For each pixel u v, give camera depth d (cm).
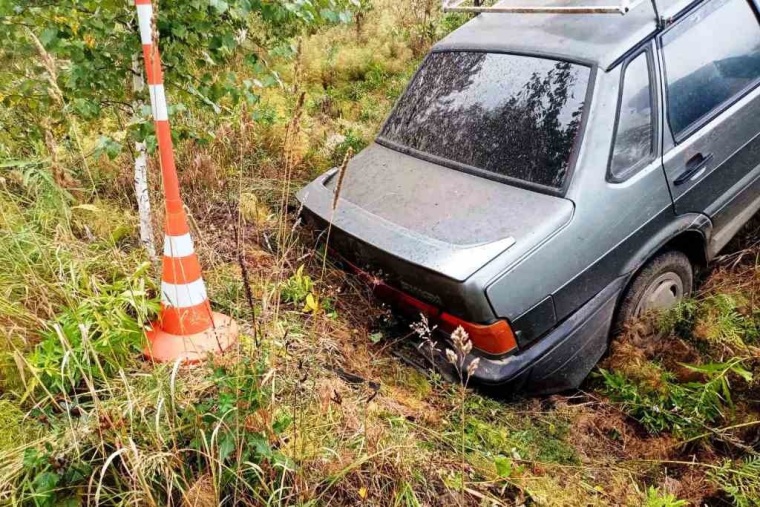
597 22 339
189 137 371
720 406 309
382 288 329
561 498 260
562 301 298
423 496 245
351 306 360
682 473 290
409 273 296
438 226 305
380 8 898
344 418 268
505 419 304
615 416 311
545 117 319
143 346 278
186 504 205
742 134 355
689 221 337
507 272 278
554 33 346
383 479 244
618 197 306
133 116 344
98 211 357
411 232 305
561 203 295
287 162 341
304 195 369
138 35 304
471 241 289
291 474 227
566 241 292
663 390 312
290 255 383
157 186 392
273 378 229
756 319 353
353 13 843
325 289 362
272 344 274
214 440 219
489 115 343
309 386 277
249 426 227
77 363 222
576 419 309
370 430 260
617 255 312
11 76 328
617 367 322
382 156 385
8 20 302
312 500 220
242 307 335
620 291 318
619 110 308
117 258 304
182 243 276
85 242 347
